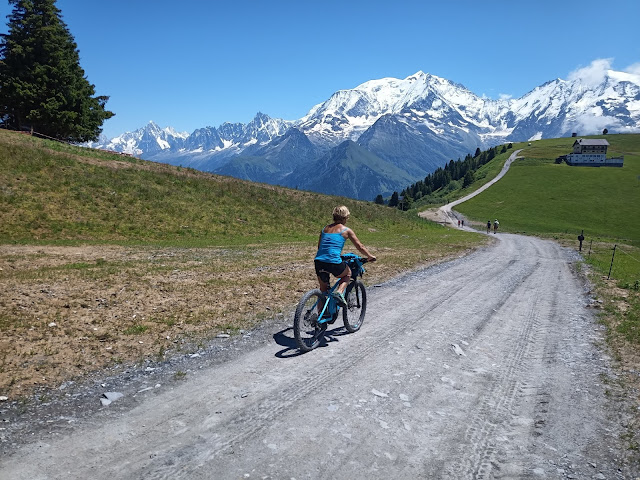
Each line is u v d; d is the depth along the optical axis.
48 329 6.70
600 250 37.41
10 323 6.79
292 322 8.02
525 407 4.86
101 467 3.40
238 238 29.14
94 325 7.09
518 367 6.20
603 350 6.95
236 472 3.40
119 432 3.96
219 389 4.98
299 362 5.97
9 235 20.42
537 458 3.81
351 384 5.28
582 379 5.71
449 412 4.66
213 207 34.78
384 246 26.41
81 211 25.80
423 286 12.66
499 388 5.39
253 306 8.95
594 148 186.88
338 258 6.71
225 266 14.45
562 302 11.20
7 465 3.36
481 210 122.19
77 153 36.50
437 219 109.25
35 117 47.19
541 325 8.73
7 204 23.30
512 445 4.03
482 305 10.40
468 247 29.98
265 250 21.36
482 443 4.05
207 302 9.08
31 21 47.69
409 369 5.90
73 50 53.88
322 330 6.85
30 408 4.34
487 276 15.58
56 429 3.97
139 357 5.91
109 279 10.86
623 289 13.34
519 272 17.39
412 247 26.62
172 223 28.83
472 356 6.62
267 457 3.63
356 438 4.02
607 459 3.80
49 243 20.14
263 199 41.38
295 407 4.59
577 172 167.88
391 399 4.91
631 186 141.88
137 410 4.41
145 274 11.95
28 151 30.52
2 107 48.75
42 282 10.02
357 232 41.69
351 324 7.61
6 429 3.91
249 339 6.89
